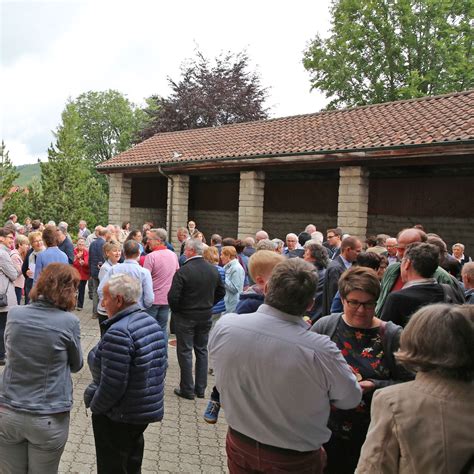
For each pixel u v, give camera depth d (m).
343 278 2.92
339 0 33.16
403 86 30.75
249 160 15.20
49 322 3.09
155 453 4.52
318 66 33.38
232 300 7.16
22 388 3.02
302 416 2.36
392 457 1.73
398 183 14.63
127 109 60.12
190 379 5.92
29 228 16.17
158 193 21.70
